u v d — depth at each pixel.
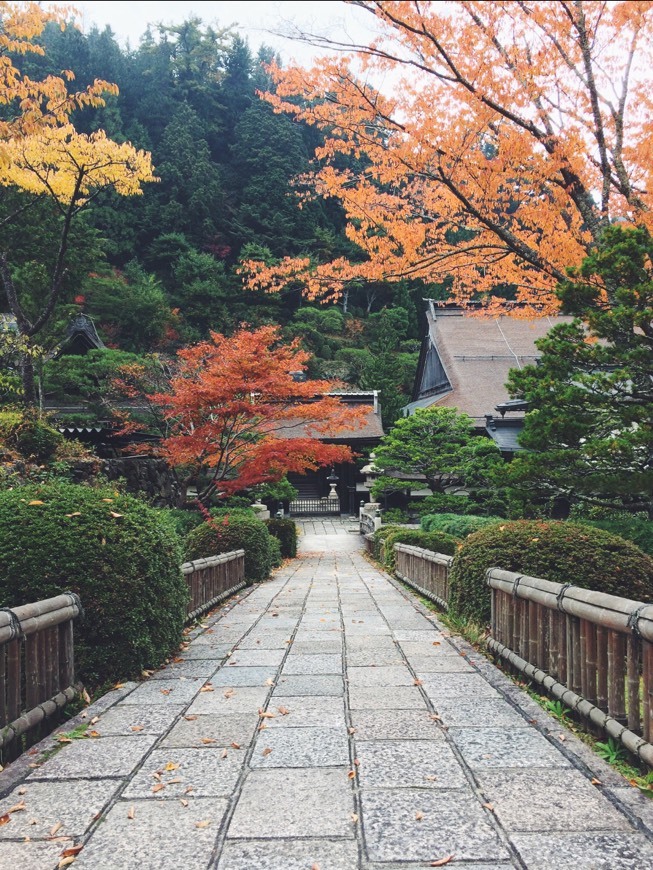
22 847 1.85
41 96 7.39
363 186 7.67
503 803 2.08
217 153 58.22
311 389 12.53
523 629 3.74
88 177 11.09
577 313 6.89
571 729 2.93
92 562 3.56
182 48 60.56
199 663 4.16
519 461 7.50
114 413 15.96
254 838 1.87
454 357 28.12
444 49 6.39
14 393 14.89
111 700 3.31
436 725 2.89
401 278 8.38
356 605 6.98
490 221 7.52
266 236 50.12
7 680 2.70
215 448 11.96
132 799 2.16
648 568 4.31
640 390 7.16
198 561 6.09
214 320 43.12
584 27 6.21
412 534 10.79
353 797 2.14
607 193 7.17
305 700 3.30
